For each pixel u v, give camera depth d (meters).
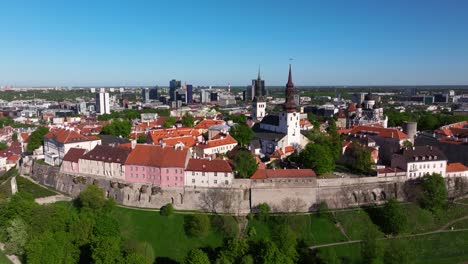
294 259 129.88
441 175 183.00
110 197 178.00
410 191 175.00
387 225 153.38
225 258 120.81
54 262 122.88
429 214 164.50
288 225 151.62
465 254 144.12
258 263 119.44
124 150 185.25
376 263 125.12
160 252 143.62
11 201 154.50
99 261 117.81
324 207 164.38
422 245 148.25
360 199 170.50
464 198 177.62
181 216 162.75
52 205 156.62
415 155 180.62
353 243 148.38
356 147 199.75
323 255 139.38
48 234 129.00
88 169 189.75
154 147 180.38
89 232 141.50
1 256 141.12
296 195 165.88
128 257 116.88
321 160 178.50
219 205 165.00
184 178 168.62
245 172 169.12
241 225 158.00
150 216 163.62
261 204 162.75
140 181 176.25
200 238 151.00
